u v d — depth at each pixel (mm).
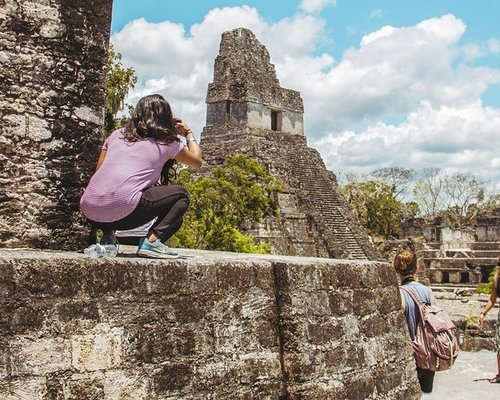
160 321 4402
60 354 3910
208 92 47406
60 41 5738
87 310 4047
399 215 58719
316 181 44562
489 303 8508
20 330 3771
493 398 7035
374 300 6156
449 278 41500
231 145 43469
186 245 25969
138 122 4906
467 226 52406
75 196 5781
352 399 5531
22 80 5566
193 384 4539
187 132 5340
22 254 4094
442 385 7609
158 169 4914
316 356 5270
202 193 28172
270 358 5078
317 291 5438
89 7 5906
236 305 4906
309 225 41344
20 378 3746
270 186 33031
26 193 5547
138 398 4227
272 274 5242
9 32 5520
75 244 5754
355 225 42969
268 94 47062
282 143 46531
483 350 11719
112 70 21875
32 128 5594
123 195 4672
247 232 37844
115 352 4152
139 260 4402
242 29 47375
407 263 7238
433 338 6789
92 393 4020
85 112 5859
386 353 6176
